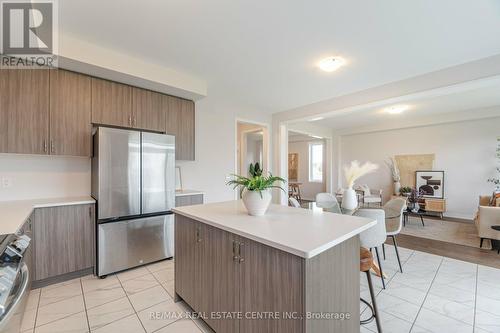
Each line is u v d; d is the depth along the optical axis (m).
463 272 2.73
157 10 1.87
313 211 2.00
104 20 1.99
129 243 2.74
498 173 5.14
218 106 4.38
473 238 4.05
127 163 2.71
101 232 2.55
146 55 2.63
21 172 2.61
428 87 3.07
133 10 1.86
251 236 1.32
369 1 1.78
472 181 5.44
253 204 1.79
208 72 3.10
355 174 3.04
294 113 4.96
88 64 2.41
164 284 2.46
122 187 2.68
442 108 4.96
